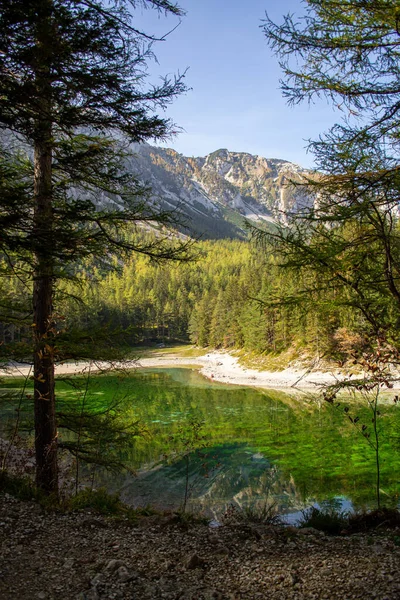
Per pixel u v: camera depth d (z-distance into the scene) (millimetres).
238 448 19812
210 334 87312
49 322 7613
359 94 5250
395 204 5504
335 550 5020
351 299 6621
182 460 17641
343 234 6160
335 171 5590
